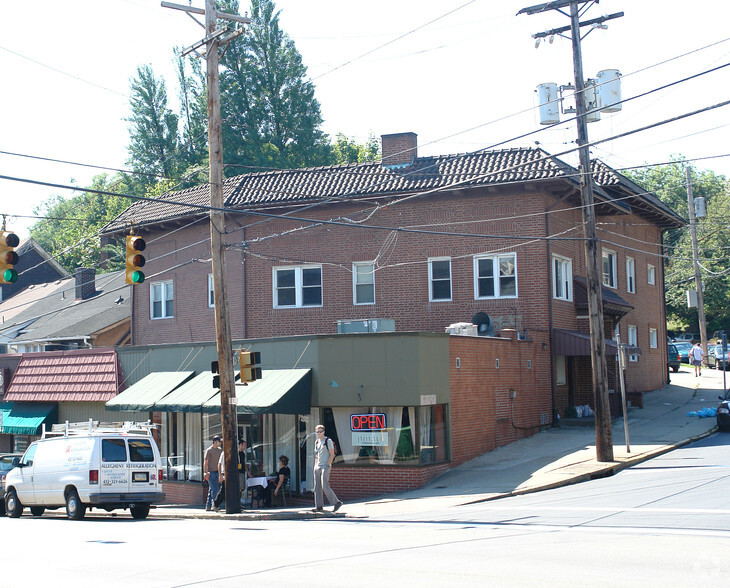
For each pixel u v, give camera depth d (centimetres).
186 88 6544
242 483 2297
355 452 2208
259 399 2214
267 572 1039
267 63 5969
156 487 2147
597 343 2175
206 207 1808
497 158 2895
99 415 3011
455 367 2302
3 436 3512
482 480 2075
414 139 3094
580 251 3098
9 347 4622
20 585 995
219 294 2039
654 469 2044
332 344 2248
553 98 2252
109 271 6031
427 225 2908
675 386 3928
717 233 6562
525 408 2627
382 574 993
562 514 1542
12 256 1728
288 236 3088
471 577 951
